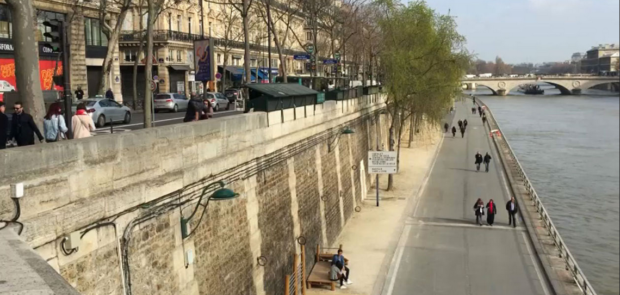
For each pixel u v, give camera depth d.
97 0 42.09
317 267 22.31
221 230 13.72
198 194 12.43
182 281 11.65
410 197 38.03
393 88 39.78
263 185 17.02
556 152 77.31
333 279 20.92
